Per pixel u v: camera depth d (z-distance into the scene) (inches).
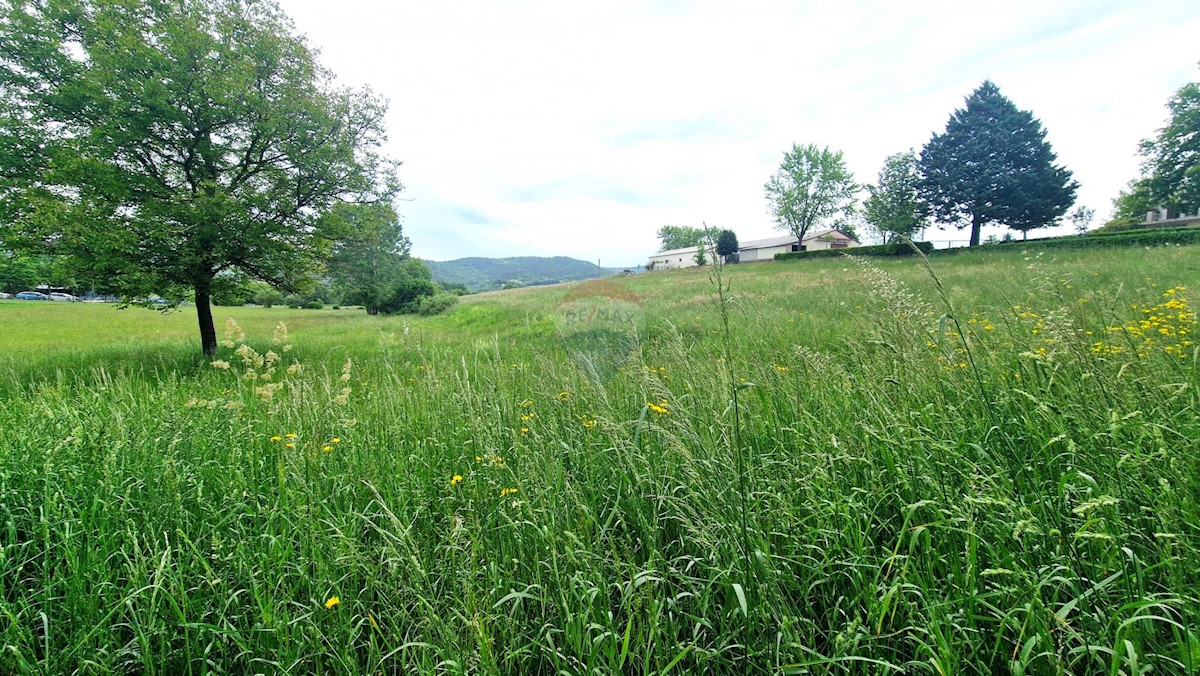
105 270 403.2
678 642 64.4
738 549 70.3
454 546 76.3
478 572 74.5
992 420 88.7
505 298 1358.3
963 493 77.1
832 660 56.2
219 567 85.4
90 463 110.7
